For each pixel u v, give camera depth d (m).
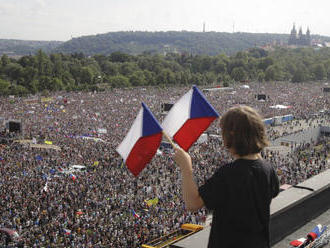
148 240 28.33
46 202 35.28
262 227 3.82
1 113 101.81
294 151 69.25
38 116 98.31
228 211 3.70
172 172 50.00
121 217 33.25
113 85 197.62
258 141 3.79
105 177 45.44
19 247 26.30
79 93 165.00
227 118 3.90
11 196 36.09
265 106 126.69
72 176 43.47
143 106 5.25
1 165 47.81
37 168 47.56
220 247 3.80
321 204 8.79
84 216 32.56
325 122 103.50
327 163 59.94
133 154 5.21
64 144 64.00
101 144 64.69
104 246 26.94
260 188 3.75
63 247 26.56
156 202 38.47
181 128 5.49
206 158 56.81
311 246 7.21
